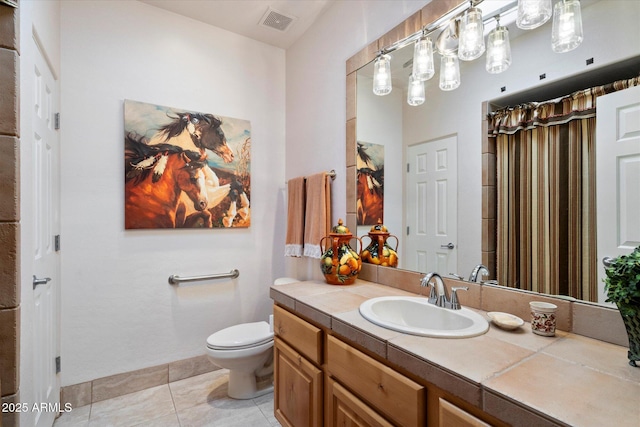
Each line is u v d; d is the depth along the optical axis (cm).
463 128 137
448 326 121
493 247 125
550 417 59
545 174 111
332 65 215
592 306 97
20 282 104
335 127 212
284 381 156
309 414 135
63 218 189
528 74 116
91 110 198
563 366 79
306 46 246
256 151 262
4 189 99
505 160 122
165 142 220
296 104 258
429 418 85
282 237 274
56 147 180
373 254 182
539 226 112
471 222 133
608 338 94
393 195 170
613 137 96
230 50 250
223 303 246
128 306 209
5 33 99
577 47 103
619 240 94
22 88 116
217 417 182
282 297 157
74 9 193
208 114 238
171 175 222
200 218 233
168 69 224
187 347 230
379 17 178
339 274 172
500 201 124
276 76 273
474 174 133
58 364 183
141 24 215
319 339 129
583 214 101
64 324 189
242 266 254
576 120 103
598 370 77
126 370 208
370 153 184
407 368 88
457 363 80
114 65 205
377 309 132
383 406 97
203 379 228
